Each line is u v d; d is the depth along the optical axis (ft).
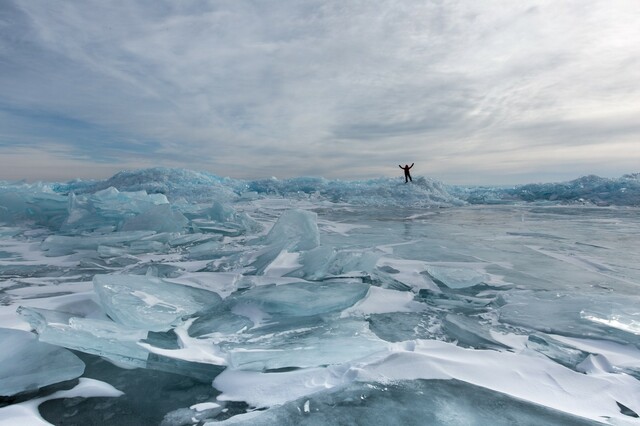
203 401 6.61
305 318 10.85
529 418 5.82
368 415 5.88
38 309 9.33
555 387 6.91
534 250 22.43
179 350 8.47
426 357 7.69
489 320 10.75
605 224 37.04
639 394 6.74
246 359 7.82
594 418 5.96
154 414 6.21
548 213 51.42
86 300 11.66
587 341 9.13
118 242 22.47
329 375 7.23
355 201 77.77
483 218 44.50
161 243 22.74
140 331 9.16
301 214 21.84
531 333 9.72
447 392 6.54
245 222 32.04
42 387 6.85
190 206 37.14
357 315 11.23
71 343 7.91
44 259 19.39
